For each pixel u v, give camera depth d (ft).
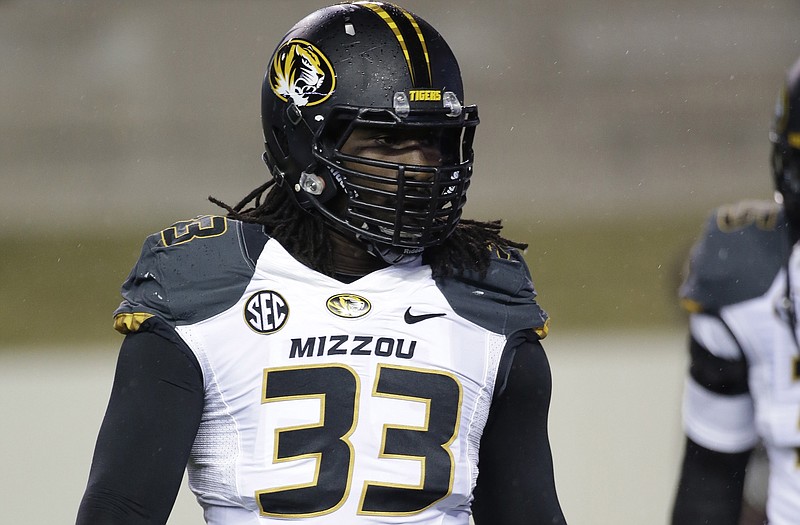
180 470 26.37
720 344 36.11
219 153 157.38
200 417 26.68
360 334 27.14
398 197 27.12
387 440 26.61
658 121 163.73
